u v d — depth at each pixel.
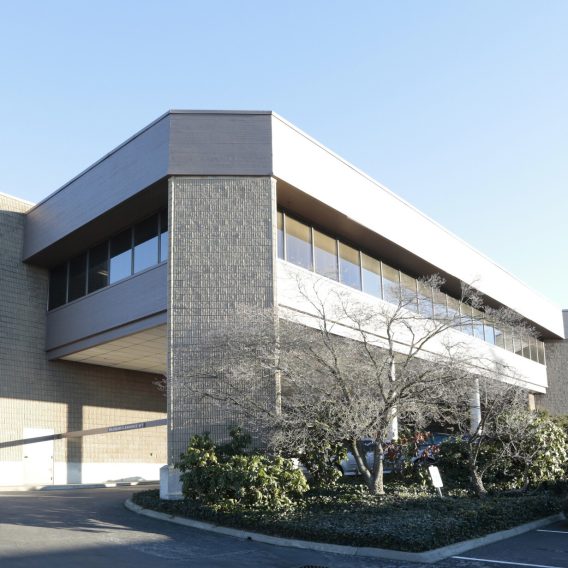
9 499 17.30
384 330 21.12
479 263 30.48
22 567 9.59
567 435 19.92
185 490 14.44
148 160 19.86
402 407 15.17
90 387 25.83
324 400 14.80
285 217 21.17
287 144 19.92
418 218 26.05
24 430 23.59
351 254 24.06
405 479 17.94
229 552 11.22
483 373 17.52
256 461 14.12
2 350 23.59
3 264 24.31
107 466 25.78
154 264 21.02
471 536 12.50
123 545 11.41
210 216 18.84
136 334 21.52
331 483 16.39
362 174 22.92
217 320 18.09
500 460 18.16
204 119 19.47
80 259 24.45
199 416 17.22
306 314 17.41
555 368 40.19
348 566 10.42
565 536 13.42
